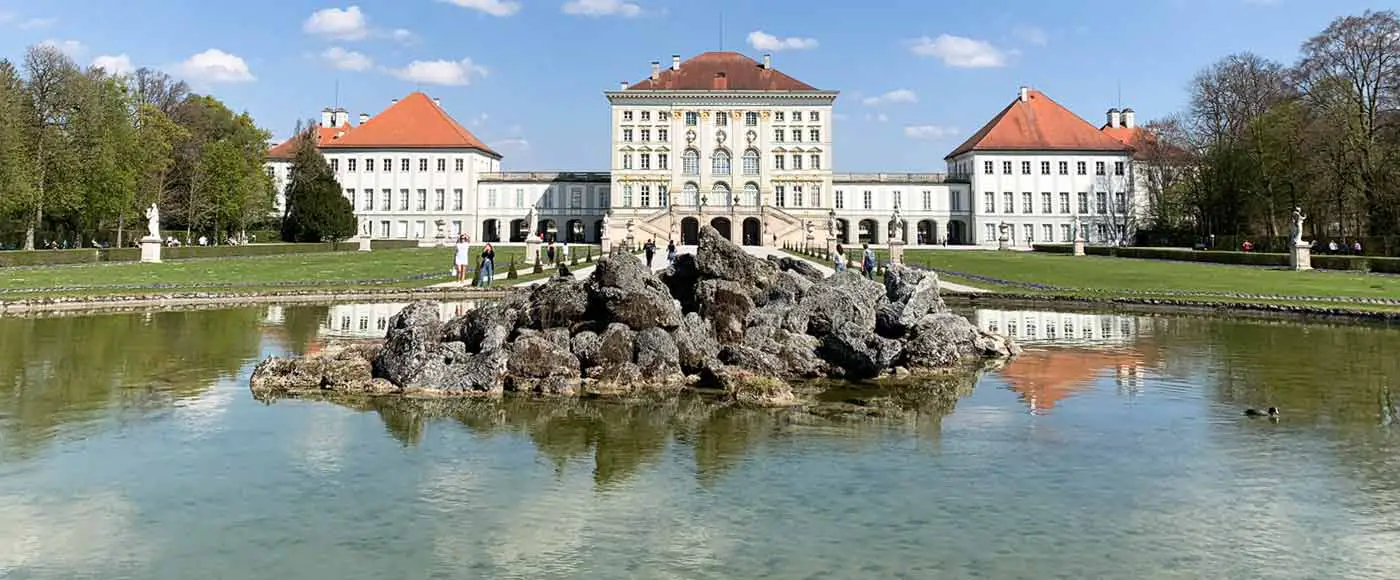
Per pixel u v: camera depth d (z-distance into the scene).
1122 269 55.31
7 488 9.52
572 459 10.92
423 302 17.89
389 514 8.79
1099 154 115.19
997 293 38.84
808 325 20.22
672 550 7.86
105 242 78.19
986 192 115.50
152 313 30.59
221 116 95.44
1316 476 10.10
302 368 15.96
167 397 14.64
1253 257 59.56
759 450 11.42
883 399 15.20
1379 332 25.91
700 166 111.31
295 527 8.41
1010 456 11.08
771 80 113.19
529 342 16.23
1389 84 60.91
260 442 11.62
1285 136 66.50
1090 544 8.02
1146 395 15.38
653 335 16.81
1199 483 9.87
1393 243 59.31
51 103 62.19
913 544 8.02
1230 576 7.32
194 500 9.19
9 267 51.81
